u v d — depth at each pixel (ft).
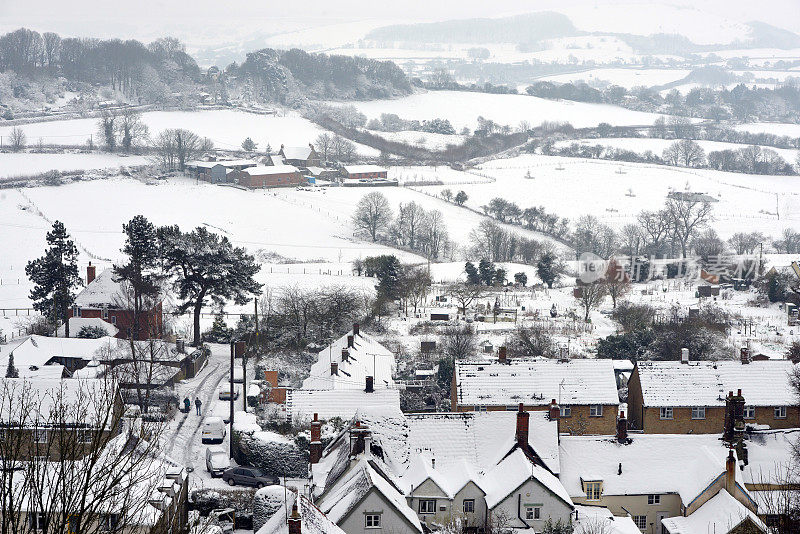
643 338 586.86
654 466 339.36
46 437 207.31
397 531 281.54
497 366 412.36
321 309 632.79
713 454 335.67
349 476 304.91
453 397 431.84
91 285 608.19
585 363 414.82
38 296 646.74
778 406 404.16
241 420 416.46
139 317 580.71
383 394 413.80
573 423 402.93
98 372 490.90
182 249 575.38
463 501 312.50
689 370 412.98
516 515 307.37
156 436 216.95
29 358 508.53
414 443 333.83
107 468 189.16
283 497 321.52
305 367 557.33
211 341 622.54
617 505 331.36
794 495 295.89
